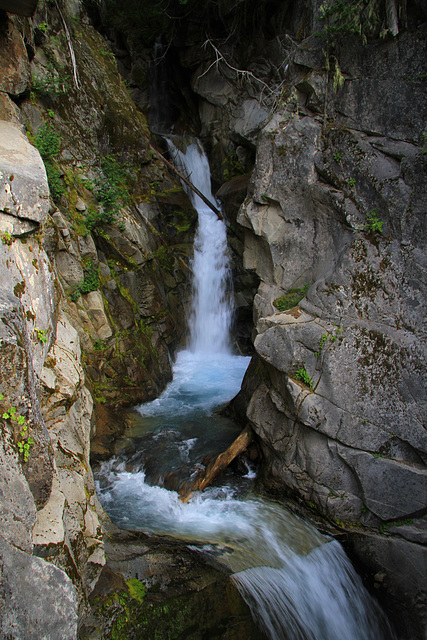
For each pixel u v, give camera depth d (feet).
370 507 18.94
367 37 19.77
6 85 22.57
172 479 22.94
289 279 23.27
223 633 15.43
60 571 9.33
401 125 19.25
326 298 20.45
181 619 14.79
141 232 33.17
